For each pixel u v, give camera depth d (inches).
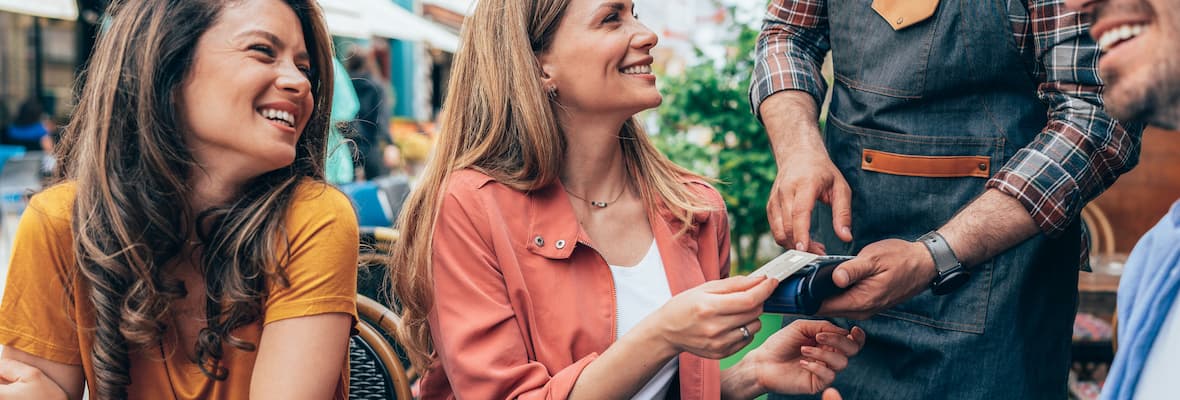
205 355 52.9
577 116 58.9
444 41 372.8
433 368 61.1
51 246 53.2
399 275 60.1
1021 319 65.9
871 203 69.6
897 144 67.7
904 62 66.7
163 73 51.2
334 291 53.9
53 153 57.7
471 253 56.3
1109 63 38.3
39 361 53.4
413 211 59.8
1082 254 69.2
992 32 63.8
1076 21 60.4
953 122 66.2
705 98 165.3
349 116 188.4
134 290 51.5
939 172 66.5
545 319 56.3
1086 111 61.1
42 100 535.2
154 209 51.7
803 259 53.9
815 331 58.6
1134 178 167.2
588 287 57.6
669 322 49.2
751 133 162.1
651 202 61.7
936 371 67.5
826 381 58.4
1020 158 61.7
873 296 55.1
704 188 65.6
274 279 53.0
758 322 48.8
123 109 52.0
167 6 51.5
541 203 58.1
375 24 314.0
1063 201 60.1
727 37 170.2
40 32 531.2
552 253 56.8
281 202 54.4
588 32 56.6
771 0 78.0
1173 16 35.9
